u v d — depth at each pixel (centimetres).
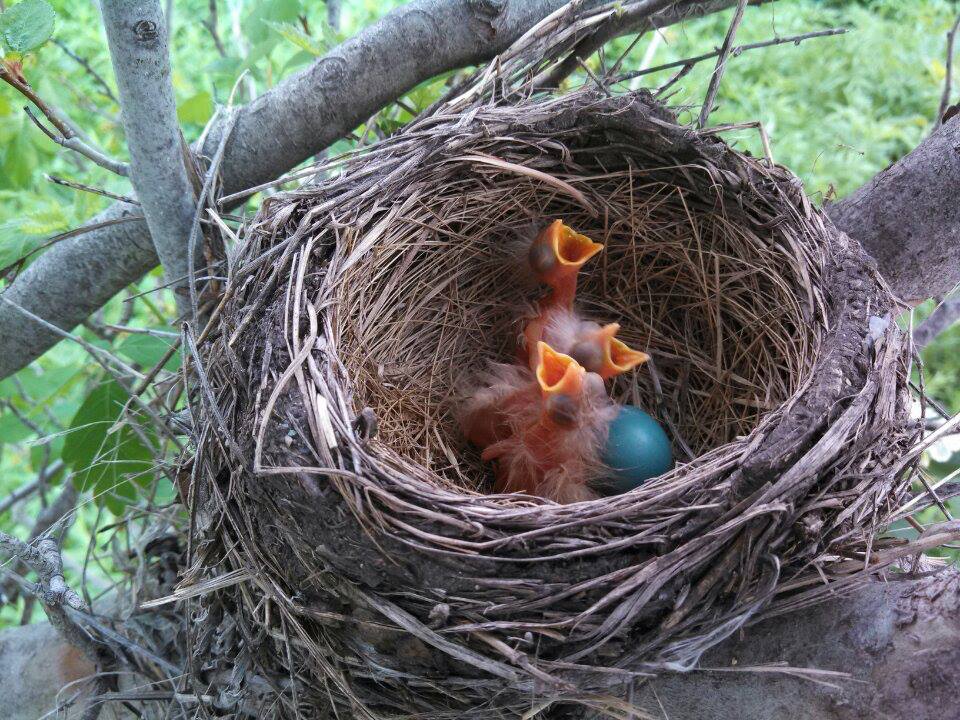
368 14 42
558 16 22
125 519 23
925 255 22
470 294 25
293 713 18
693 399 24
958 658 15
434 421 24
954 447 22
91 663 23
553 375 21
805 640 16
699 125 23
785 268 21
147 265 23
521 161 23
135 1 17
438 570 16
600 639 16
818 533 16
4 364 24
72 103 34
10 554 21
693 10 24
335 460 17
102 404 23
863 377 18
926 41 53
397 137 22
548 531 16
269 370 18
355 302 21
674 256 24
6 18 18
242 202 23
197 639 20
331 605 17
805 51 52
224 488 18
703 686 17
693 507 16
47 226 21
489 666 16
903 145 51
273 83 28
